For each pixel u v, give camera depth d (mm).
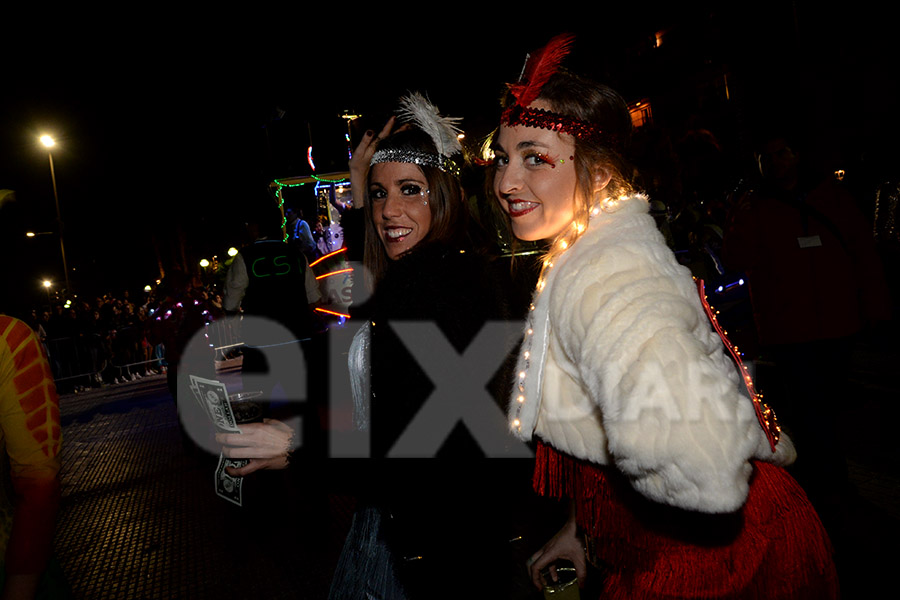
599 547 1214
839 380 3271
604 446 1103
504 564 1245
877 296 3191
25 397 1391
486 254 1355
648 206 1142
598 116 1146
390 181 1572
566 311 996
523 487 1320
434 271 1176
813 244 3160
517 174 1188
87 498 4969
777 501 1101
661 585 1082
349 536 1511
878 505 2959
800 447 3242
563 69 1187
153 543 3877
